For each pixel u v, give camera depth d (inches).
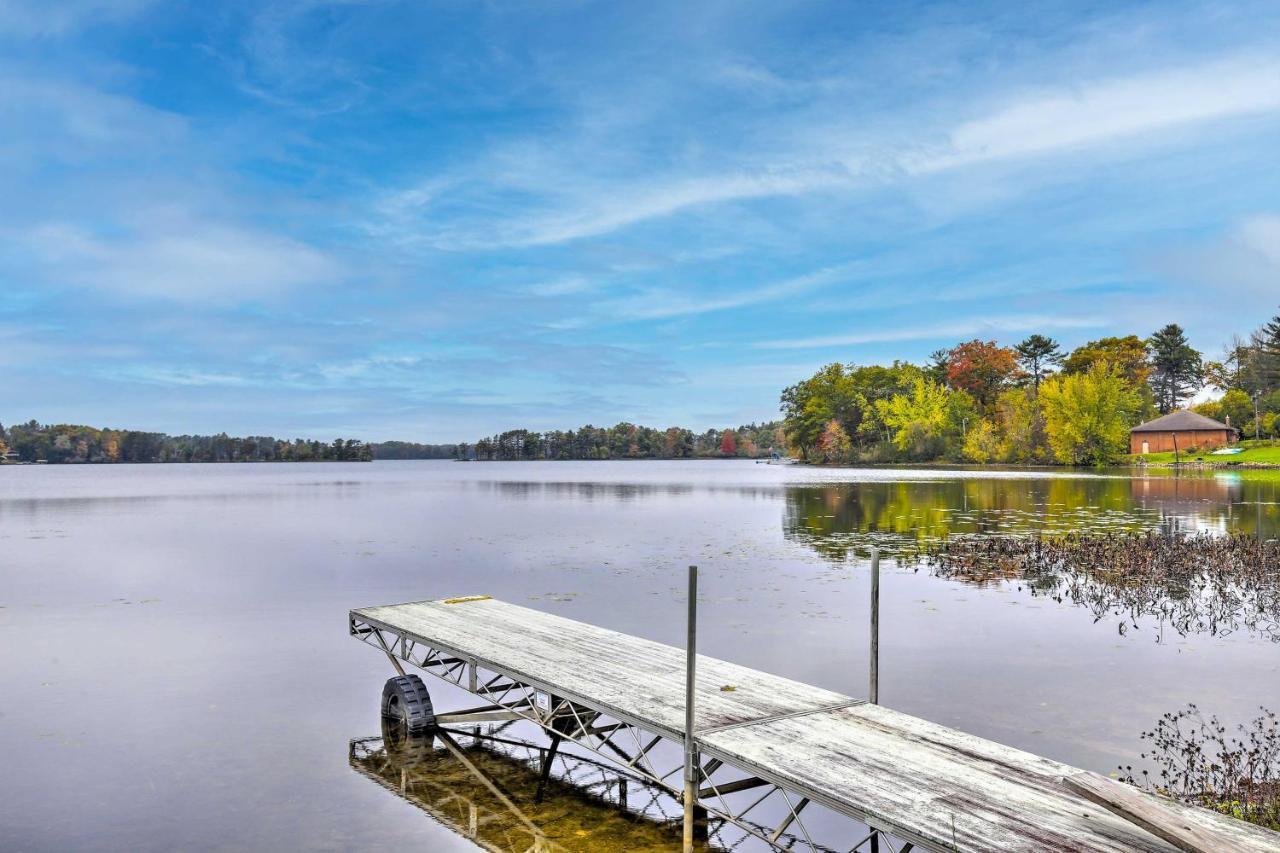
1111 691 485.7
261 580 946.7
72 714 480.7
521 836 334.0
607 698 366.3
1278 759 375.6
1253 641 599.5
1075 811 256.7
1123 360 5315.0
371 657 609.9
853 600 772.0
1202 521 1398.9
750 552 1132.5
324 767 406.9
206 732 453.1
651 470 5871.1
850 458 5285.4
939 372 5433.1
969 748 309.0
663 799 374.0
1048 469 3868.1
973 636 623.5
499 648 453.4
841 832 338.3
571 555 1129.4
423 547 1239.5
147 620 735.1
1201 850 220.7
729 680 394.9
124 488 3358.8
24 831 335.6
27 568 1052.5
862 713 348.8
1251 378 4712.1
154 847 322.7
